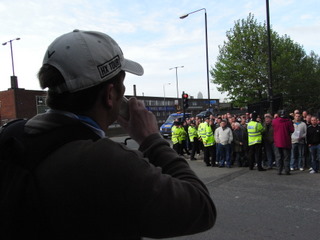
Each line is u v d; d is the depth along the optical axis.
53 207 0.77
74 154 0.81
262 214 4.86
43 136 0.86
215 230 4.18
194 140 12.56
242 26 26.00
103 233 0.77
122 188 0.77
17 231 0.76
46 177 0.79
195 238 3.91
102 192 0.76
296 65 27.88
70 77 0.90
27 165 0.81
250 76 24.84
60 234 0.77
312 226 4.25
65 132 0.86
